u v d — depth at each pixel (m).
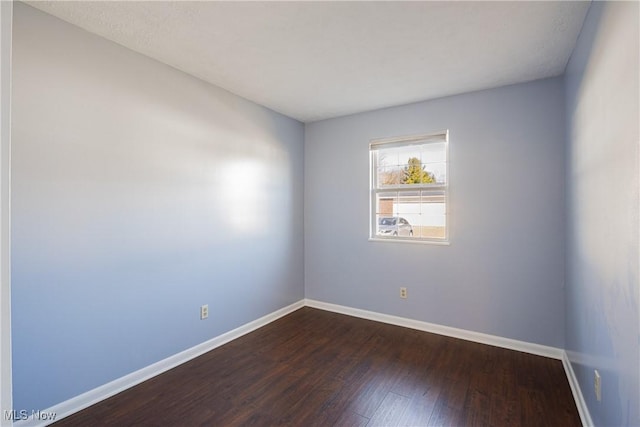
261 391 2.16
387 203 3.50
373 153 3.57
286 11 1.77
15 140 1.69
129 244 2.20
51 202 1.82
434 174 3.23
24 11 1.71
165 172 2.42
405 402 2.04
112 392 2.10
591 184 1.70
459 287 3.02
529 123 2.70
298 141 3.88
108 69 2.07
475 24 1.89
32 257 1.75
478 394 2.11
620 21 1.24
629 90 1.16
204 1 1.68
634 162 1.12
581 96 1.92
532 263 2.70
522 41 2.07
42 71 1.78
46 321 1.81
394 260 3.38
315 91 2.95
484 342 2.90
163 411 1.95
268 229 3.43
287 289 3.71
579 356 2.01
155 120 2.35
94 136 2.00
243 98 3.10
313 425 1.83
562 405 1.99
